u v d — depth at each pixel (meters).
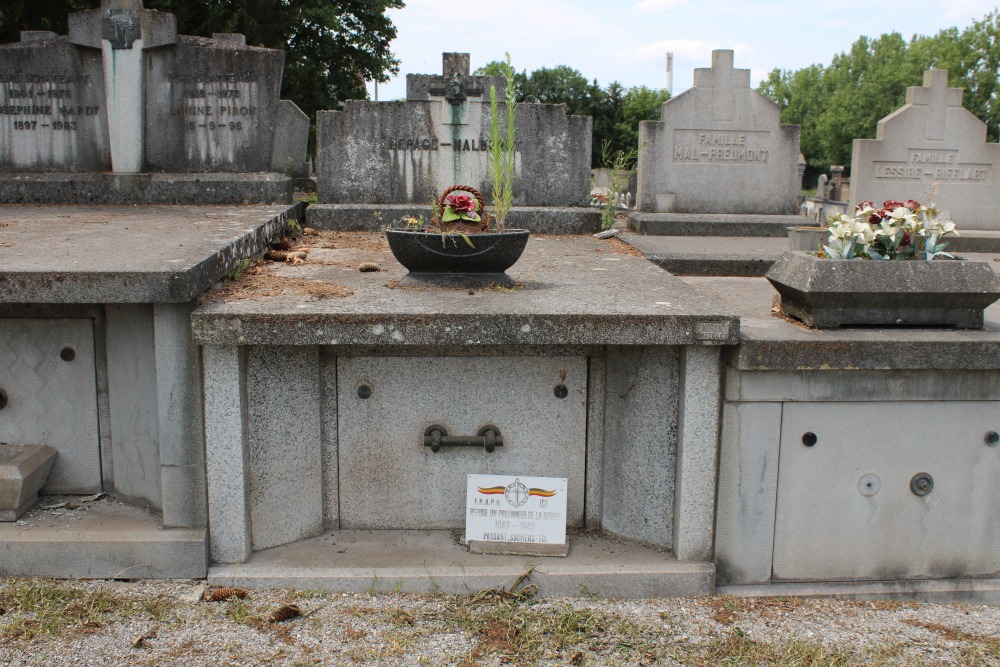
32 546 3.60
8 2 15.13
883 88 54.88
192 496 3.68
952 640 3.43
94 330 3.98
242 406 3.62
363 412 3.95
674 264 6.49
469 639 3.27
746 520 3.76
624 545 3.95
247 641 3.19
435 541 3.95
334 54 23.19
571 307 3.71
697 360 3.64
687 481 3.73
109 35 6.80
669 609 3.60
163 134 7.11
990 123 48.91
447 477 4.02
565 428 4.00
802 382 3.65
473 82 7.24
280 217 6.14
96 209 6.50
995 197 9.95
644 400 3.85
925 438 3.76
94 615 3.31
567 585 3.67
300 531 3.92
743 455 3.70
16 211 6.26
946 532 3.85
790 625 3.51
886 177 9.91
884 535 3.83
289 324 3.46
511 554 3.83
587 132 7.43
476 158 7.37
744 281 5.85
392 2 23.81
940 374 3.69
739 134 9.61
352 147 7.30
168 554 3.63
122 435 3.96
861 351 3.58
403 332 3.51
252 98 7.11
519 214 7.25
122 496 4.04
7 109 6.96
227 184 7.00
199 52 7.01
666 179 9.64
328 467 3.99
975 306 3.85
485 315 3.52
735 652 3.23
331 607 3.49
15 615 3.30
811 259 3.85
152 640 3.17
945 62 50.25
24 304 3.94
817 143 64.62
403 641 3.23
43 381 4.02
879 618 3.61
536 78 42.59
